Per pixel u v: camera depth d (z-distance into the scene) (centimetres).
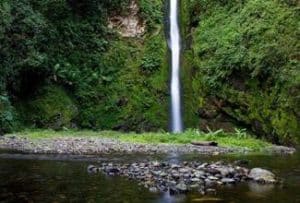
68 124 2738
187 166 1305
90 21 3170
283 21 2748
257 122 2644
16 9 2672
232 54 2795
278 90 2573
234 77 2781
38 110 2716
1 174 1143
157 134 2514
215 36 3031
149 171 1188
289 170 1334
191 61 3109
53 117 2709
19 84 2700
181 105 3000
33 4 2908
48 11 2981
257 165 1446
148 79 3056
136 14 3297
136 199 897
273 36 2697
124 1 3300
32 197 898
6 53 2577
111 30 3222
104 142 2059
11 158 1462
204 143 2169
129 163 1394
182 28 3338
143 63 3102
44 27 2808
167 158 1588
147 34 3256
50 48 2898
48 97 2761
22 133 2398
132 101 2956
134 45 3206
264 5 2875
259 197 927
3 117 2412
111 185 1027
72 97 2900
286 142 2475
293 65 2578
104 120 2886
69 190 970
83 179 1095
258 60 2627
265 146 2275
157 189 990
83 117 2867
